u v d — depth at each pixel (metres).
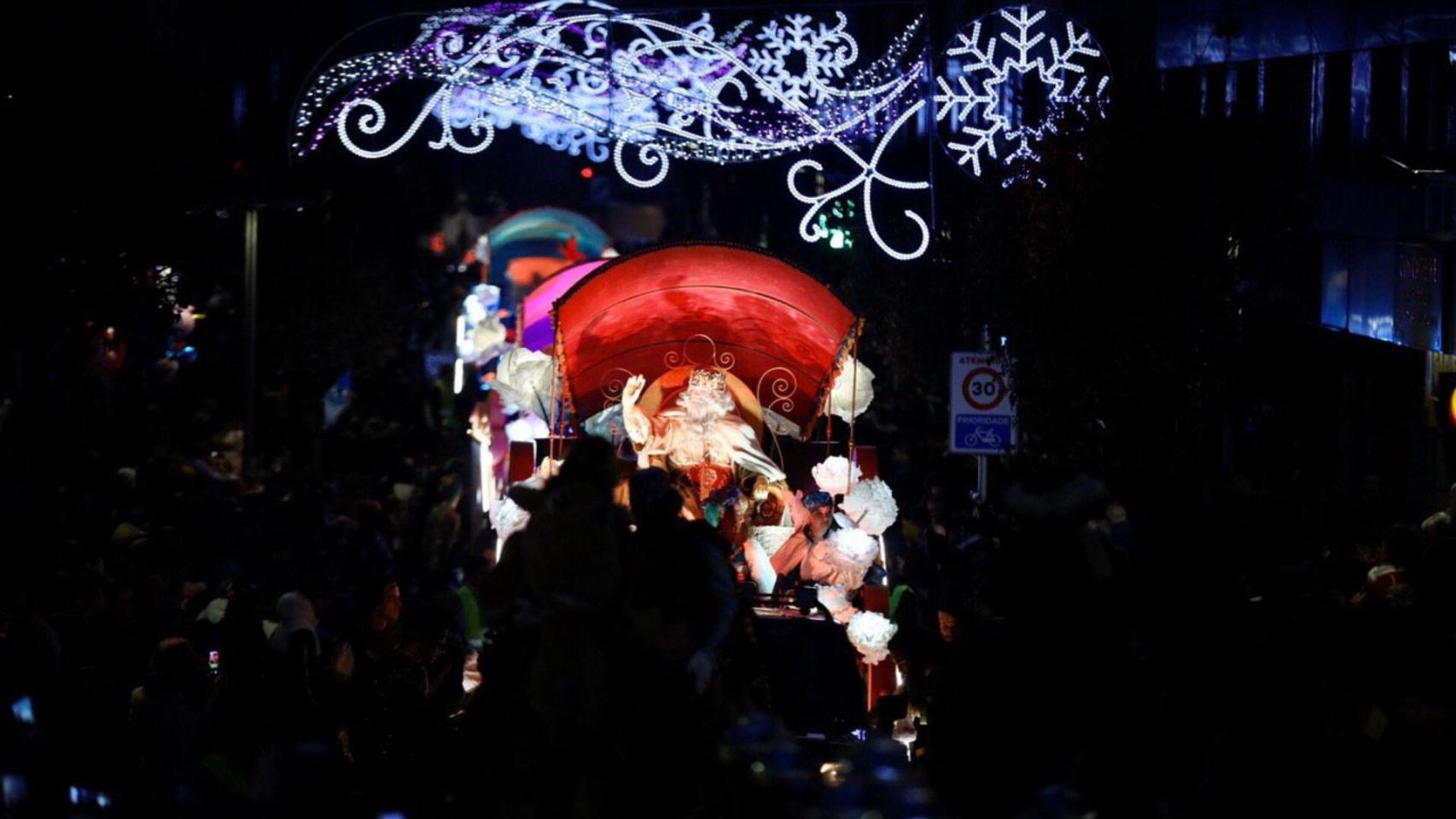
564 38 24.20
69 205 16.56
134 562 13.85
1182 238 15.36
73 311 17.25
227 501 18.97
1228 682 8.45
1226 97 25.06
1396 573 11.71
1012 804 7.75
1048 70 19.92
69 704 9.54
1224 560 8.75
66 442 21.70
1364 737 8.38
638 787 7.80
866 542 13.45
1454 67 19.52
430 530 21.92
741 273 14.38
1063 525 7.91
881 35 29.70
